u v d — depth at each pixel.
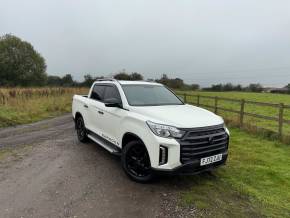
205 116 4.37
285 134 7.53
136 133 4.21
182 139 3.77
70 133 8.60
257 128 8.45
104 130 5.47
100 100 5.95
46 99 19.86
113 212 3.38
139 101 4.98
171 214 3.38
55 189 4.05
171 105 5.09
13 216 3.23
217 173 4.89
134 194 3.92
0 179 4.45
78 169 4.98
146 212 3.41
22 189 4.04
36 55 71.69
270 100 28.98
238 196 3.96
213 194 4.00
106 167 5.11
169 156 3.75
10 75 66.50
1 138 7.78
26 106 14.51
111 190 4.05
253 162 5.60
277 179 4.69
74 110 7.38
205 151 3.95
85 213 3.34
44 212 3.35
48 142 7.22
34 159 5.61
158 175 4.20
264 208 3.62
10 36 70.44
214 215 3.38
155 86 5.87
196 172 3.96
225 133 4.32
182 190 4.11
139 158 4.32
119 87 5.29
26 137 7.93
